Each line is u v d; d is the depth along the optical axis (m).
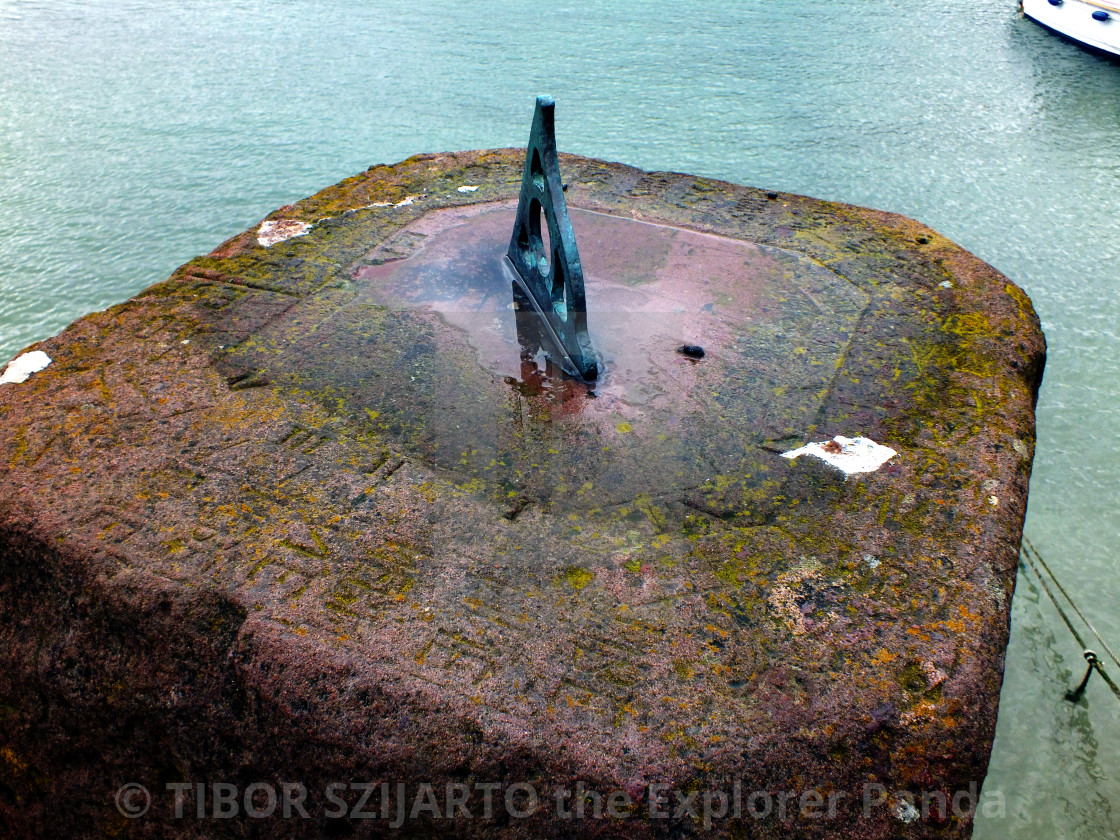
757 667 1.56
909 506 1.92
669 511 1.93
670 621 1.65
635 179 3.58
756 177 5.13
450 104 6.10
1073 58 6.88
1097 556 3.24
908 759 1.46
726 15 7.98
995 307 2.65
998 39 7.32
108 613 1.73
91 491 1.92
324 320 2.58
